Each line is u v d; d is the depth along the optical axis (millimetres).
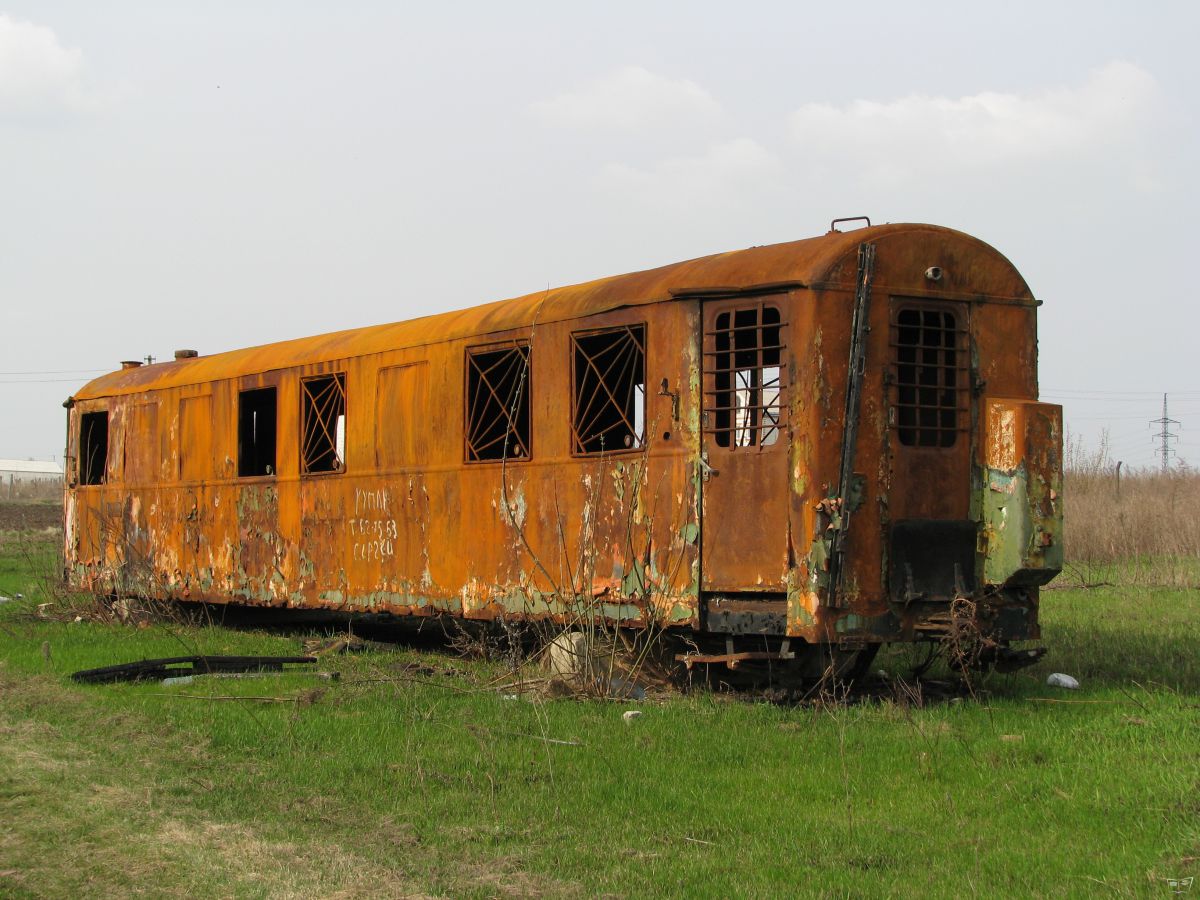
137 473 18875
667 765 8477
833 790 7777
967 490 10703
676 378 11055
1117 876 6059
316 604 15461
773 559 10273
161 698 11234
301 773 8453
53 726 10227
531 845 6852
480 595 13141
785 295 10359
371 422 14766
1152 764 7984
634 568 11297
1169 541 23516
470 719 10109
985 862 6363
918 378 10641
